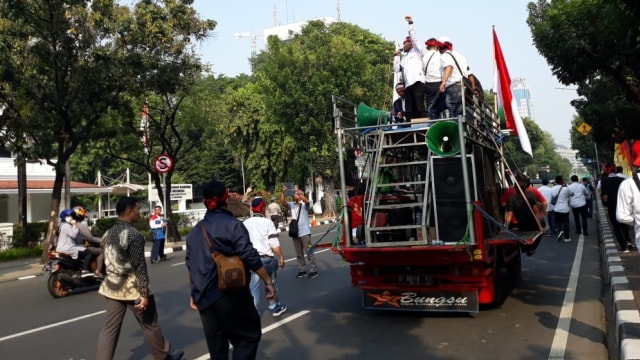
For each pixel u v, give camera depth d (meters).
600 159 52.56
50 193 29.61
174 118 23.38
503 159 8.43
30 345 6.91
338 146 7.32
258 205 7.39
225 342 4.19
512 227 9.23
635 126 17.09
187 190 24.70
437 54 8.42
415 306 7.01
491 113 9.05
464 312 7.25
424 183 6.69
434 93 8.30
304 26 41.00
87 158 45.50
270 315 7.80
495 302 7.76
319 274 11.64
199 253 4.14
